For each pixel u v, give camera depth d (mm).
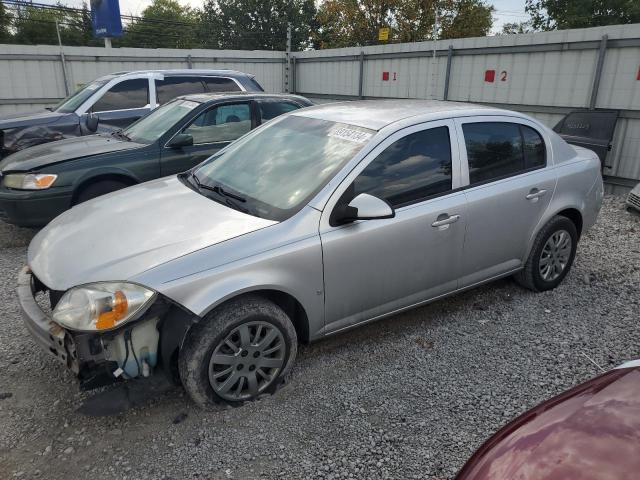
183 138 5855
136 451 2660
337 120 3730
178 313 2707
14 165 5500
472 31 31203
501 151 3975
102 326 2525
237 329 2855
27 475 2502
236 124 6406
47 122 7621
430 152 3564
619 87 8203
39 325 2727
